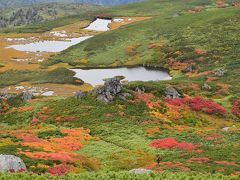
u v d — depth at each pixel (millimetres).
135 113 74000
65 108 78750
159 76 137750
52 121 72938
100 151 52594
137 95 82062
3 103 90062
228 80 114625
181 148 53094
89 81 136125
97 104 77625
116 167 44438
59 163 40406
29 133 61250
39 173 35406
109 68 154250
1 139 53781
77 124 69125
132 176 28812
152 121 70438
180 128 68375
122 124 67750
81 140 57688
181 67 142375
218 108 85938
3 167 32438
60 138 57125
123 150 53000
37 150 46062
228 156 45188
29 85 131250
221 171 37625
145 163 46250
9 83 135500
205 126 76062
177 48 160250
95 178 27969
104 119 70062
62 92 120688
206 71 130750
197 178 28516
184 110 81125
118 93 80562
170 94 87812
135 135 61875
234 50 145875
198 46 157625
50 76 142375
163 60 153250
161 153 51438
